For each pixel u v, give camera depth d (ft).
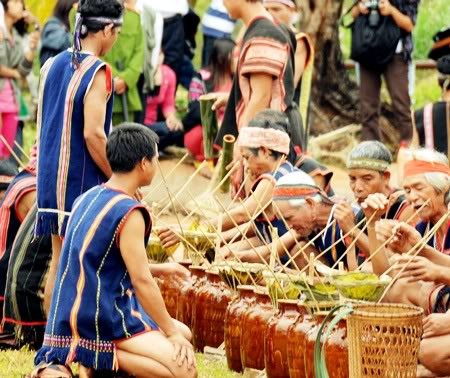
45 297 57.72
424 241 50.93
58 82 55.52
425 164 55.21
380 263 53.88
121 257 48.32
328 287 49.37
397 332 46.06
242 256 58.13
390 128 111.65
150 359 48.11
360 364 46.37
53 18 93.76
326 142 115.44
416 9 106.01
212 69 105.60
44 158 55.52
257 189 59.36
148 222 48.57
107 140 49.73
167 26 104.27
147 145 49.19
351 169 59.31
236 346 54.03
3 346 59.62
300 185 55.88
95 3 55.42
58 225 55.21
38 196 55.72
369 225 54.34
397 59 106.42
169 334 48.85
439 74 78.89
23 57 100.83
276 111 61.05
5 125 100.32
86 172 55.06
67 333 48.32
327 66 118.21
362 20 105.60
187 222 66.54
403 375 46.37
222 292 57.16
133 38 100.01
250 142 59.88
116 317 48.16
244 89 69.82
